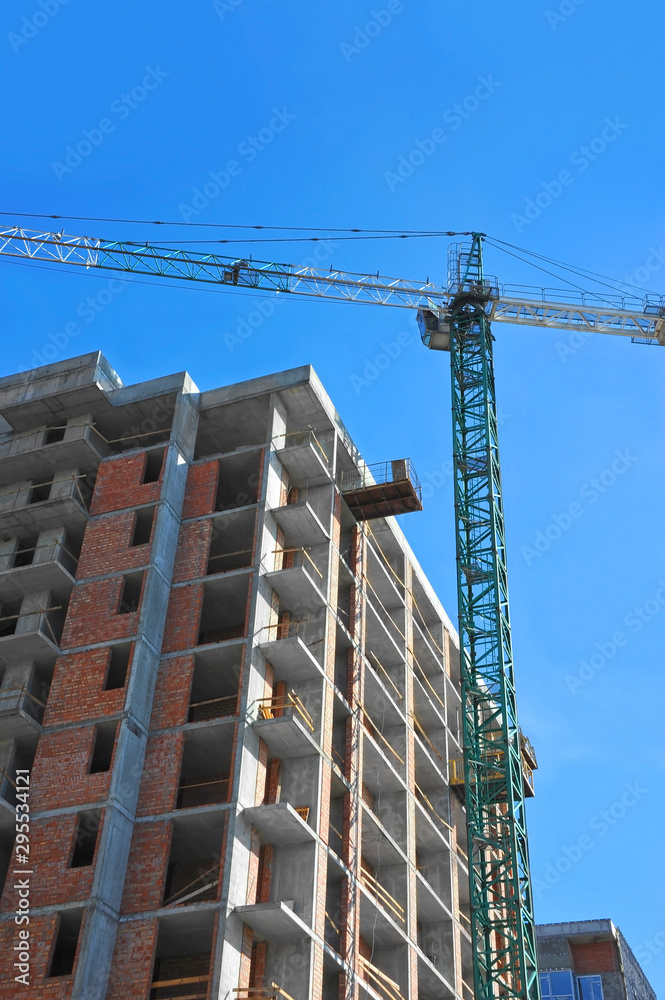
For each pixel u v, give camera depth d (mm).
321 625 47500
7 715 42594
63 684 43656
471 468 60875
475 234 70250
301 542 49812
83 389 52031
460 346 66125
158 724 42312
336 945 43531
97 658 43938
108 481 50438
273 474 49688
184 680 43250
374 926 47406
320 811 42438
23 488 52531
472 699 53562
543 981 76875
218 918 36938
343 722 49281
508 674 54250
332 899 44875
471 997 57781
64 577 47250
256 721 41781
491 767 51750
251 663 42969
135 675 42750
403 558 61969
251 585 45375
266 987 38219
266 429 53156
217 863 42188
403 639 58719
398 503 54281
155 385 52844
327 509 51406
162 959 41000
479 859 53125
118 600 45688
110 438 53875
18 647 45188
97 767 43844
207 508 48781
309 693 45219
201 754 43062
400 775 53938
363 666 52031
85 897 37375
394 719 55531
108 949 36906
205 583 46156
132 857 39156
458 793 60406
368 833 49000
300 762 43500
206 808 39375
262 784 41469
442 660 64438
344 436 55000
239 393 52719
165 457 50031
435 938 54094
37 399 52688
